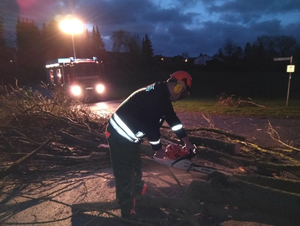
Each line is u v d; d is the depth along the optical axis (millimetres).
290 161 4254
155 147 2684
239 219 2541
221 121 7727
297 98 12922
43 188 3598
